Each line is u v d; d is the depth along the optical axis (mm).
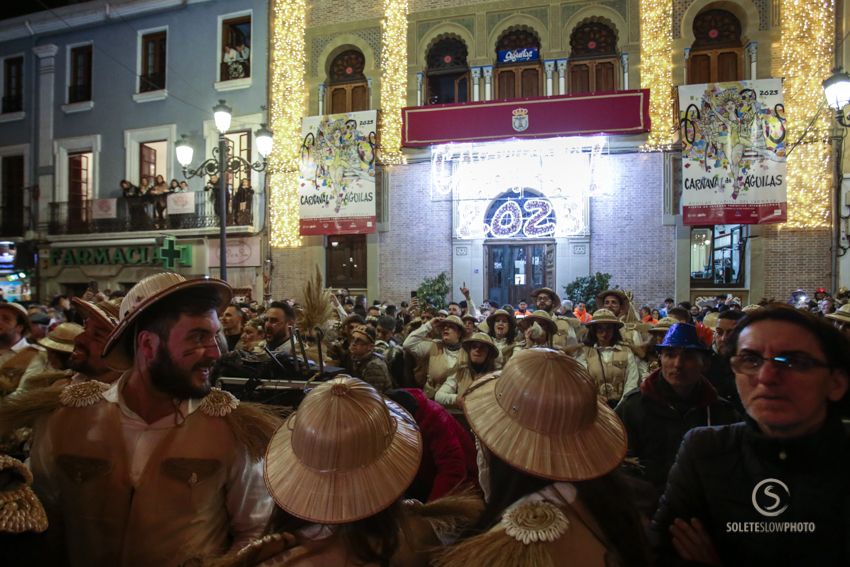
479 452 1753
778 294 13492
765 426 1543
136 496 1764
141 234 17406
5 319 3947
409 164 15883
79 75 19312
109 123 18625
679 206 14219
